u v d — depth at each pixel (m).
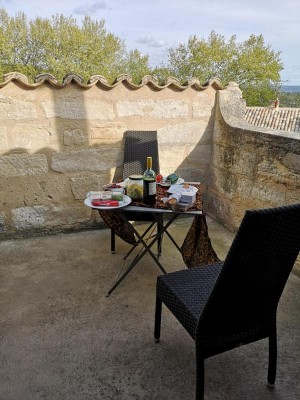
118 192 2.24
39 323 1.96
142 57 24.12
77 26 20.45
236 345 1.39
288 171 2.48
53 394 1.48
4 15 19.19
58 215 3.19
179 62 24.69
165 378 1.57
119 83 3.02
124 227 2.55
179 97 3.31
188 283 1.59
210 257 2.35
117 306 2.13
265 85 24.62
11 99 2.73
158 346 1.78
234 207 3.26
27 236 3.14
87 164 3.15
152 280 2.45
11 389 1.50
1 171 2.87
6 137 2.80
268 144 2.67
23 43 19.92
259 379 1.57
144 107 3.20
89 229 3.35
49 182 3.06
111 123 3.12
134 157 3.04
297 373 1.60
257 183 2.87
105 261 2.72
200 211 2.03
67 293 2.27
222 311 1.26
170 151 3.45
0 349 1.74
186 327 1.41
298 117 14.92
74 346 1.77
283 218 1.11
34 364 1.65
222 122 3.33
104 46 21.30
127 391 1.50
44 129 2.90
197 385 1.35
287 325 1.95
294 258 1.29
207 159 3.64
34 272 2.54
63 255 2.82
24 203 3.04
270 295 1.35
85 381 1.55
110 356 1.71
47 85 2.81
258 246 1.13
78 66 20.72
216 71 24.34
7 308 2.09
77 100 2.94
